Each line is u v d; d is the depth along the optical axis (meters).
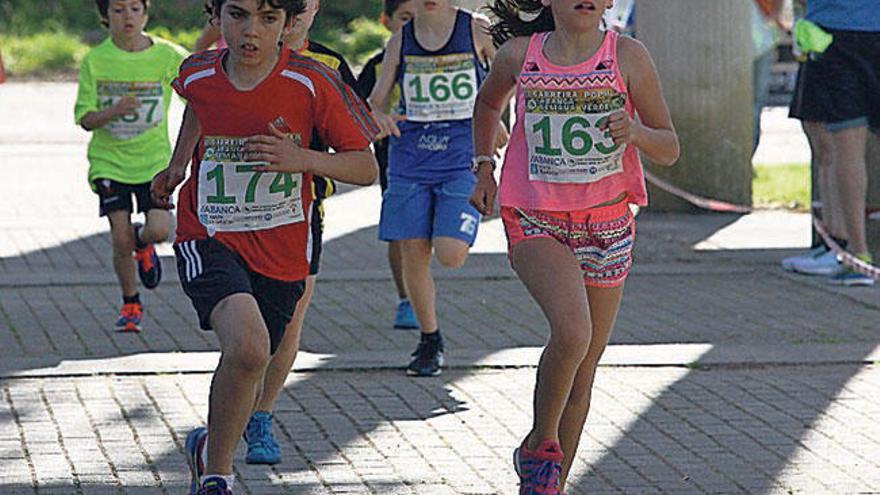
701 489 14.88
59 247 29.25
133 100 21.44
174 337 21.73
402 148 19.83
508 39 13.83
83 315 23.28
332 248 30.09
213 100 13.05
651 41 34.56
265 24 12.71
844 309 24.28
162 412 17.59
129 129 21.94
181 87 13.21
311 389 18.86
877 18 25.62
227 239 13.27
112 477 15.03
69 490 14.57
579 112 13.08
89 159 22.09
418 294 19.64
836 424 17.33
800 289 26.00
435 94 19.78
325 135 13.25
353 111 13.18
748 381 19.41
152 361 19.98
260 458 15.53
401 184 19.75
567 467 13.91
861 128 26.09
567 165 13.16
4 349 20.88
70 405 17.88
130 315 22.12
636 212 34.78
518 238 13.35
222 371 12.45
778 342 21.72
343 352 21.02
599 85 13.02
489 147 13.91
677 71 34.47
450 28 19.95
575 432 13.83
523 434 16.84
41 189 36.78
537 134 13.21
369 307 24.47
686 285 26.38
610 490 14.83
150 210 21.94
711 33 34.38
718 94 34.44
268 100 12.97
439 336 19.89
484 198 13.82
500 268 27.66
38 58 70.12
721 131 34.50
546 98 13.12
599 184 13.23
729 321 23.27
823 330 22.59
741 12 34.34
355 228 32.50
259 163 12.98
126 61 21.88
